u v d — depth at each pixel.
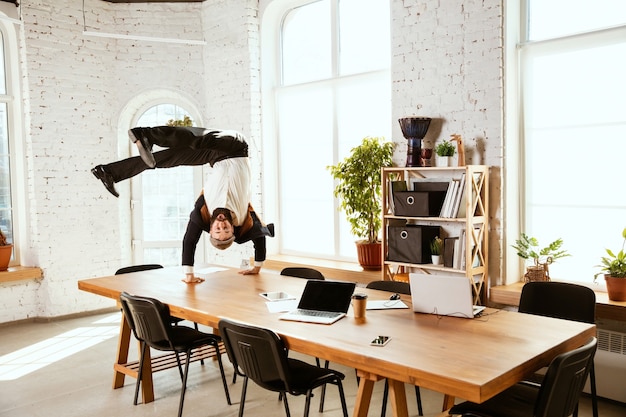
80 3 6.91
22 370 5.13
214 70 7.18
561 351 2.90
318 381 3.29
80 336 6.19
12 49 6.74
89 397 4.50
